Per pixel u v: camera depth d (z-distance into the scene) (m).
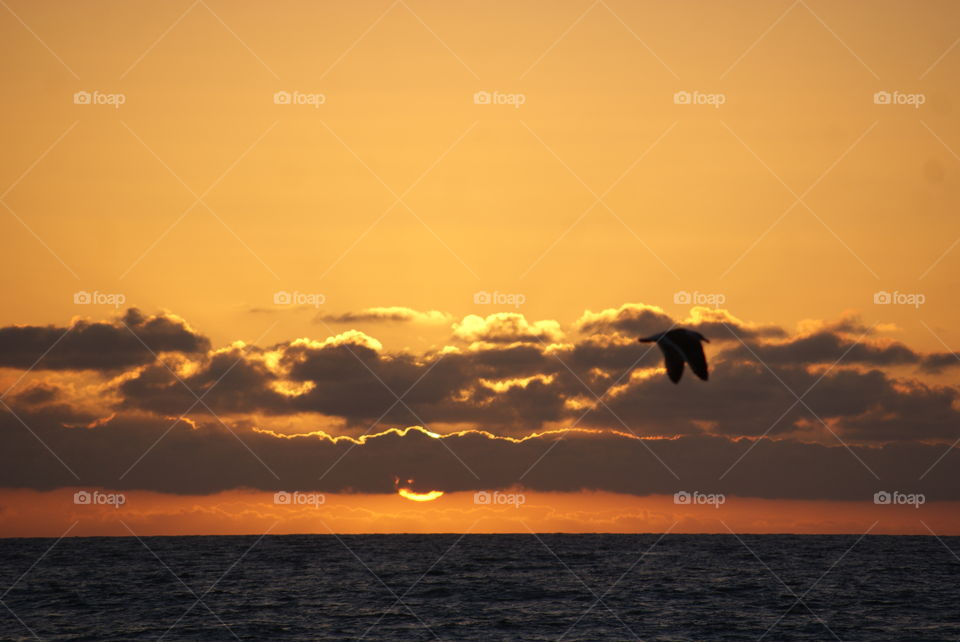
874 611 51.75
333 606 53.94
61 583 65.56
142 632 45.78
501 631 45.81
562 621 48.47
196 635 44.97
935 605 53.81
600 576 69.19
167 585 64.25
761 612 51.31
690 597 57.41
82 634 45.41
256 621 48.66
